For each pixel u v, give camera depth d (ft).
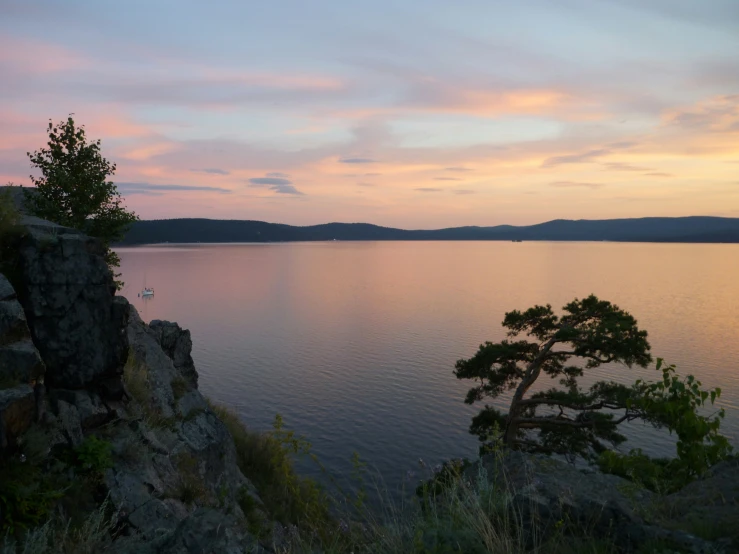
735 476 15.96
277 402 220.43
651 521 12.54
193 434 30.17
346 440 177.17
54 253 24.45
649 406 22.15
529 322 84.43
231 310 533.55
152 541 14.70
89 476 20.99
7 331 20.65
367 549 12.34
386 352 326.03
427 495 14.10
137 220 53.11
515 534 12.07
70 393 23.52
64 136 49.24
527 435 100.17
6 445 17.87
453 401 222.28
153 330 45.85
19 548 16.38
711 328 418.10
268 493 33.60
